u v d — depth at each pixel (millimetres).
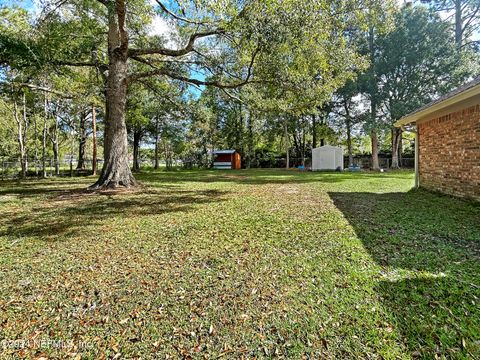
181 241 3467
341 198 6492
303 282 2275
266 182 11133
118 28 7746
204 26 7160
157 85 12102
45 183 11539
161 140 25422
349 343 1562
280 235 3578
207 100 19391
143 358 1501
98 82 10586
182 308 1961
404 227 3799
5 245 3410
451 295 2004
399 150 23250
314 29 5777
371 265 2557
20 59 7625
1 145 19062
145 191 8383
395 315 1788
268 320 1796
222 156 27078
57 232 3982
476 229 3631
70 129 19125
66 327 1778
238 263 2713
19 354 1545
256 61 7078
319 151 21219
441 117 6418
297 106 8492
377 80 19297
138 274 2525
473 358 1420
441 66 17188
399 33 17812
